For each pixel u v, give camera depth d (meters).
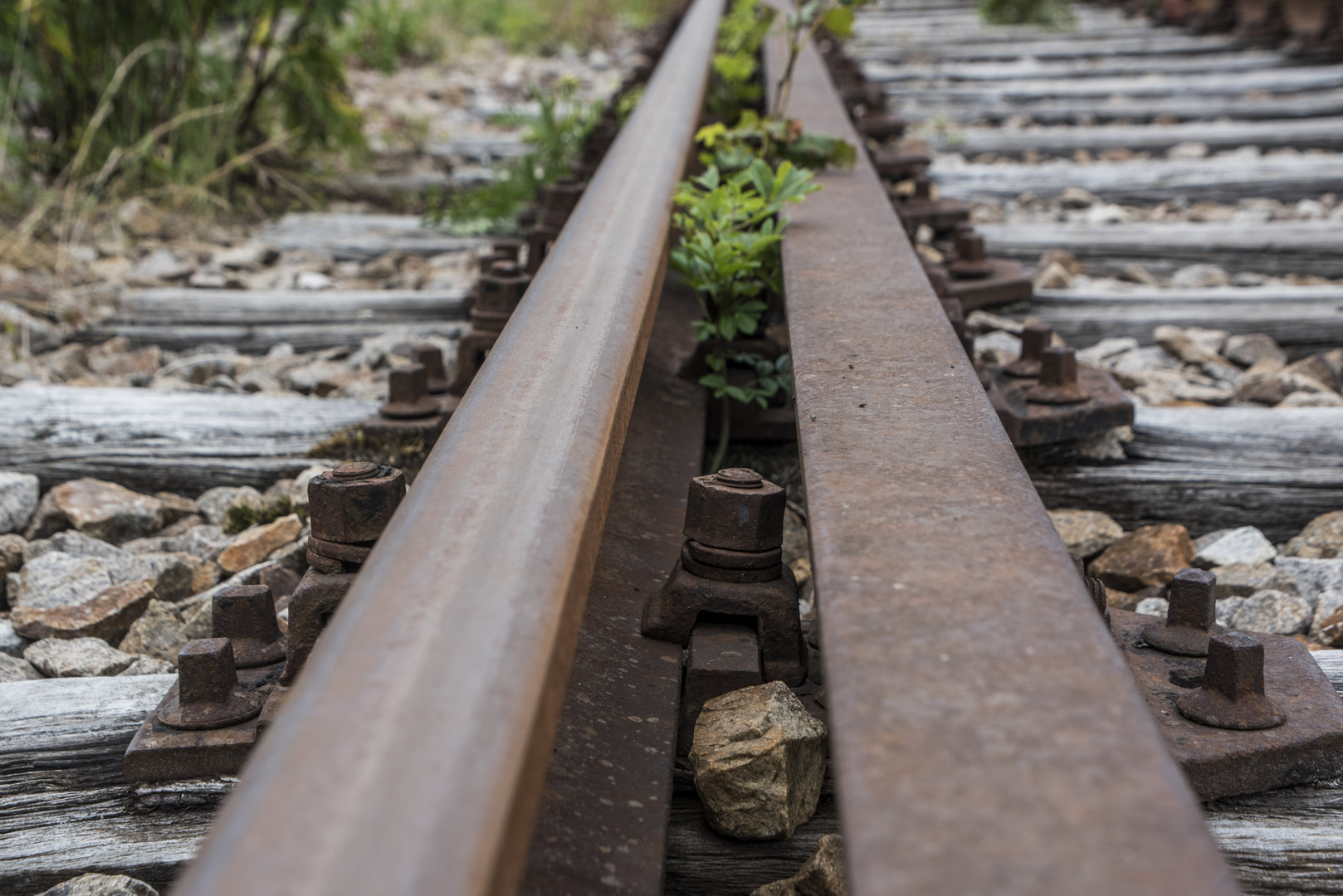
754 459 2.10
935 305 1.51
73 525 2.12
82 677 1.47
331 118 4.80
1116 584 1.92
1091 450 2.10
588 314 1.31
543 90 7.77
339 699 0.61
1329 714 1.19
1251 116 5.69
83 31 4.47
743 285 2.07
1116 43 7.62
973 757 0.60
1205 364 2.77
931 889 0.52
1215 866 0.53
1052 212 4.34
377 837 0.52
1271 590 1.77
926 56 7.69
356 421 2.34
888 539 0.85
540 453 0.92
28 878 1.14
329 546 1.21
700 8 5.22
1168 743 1.14
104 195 4.39
